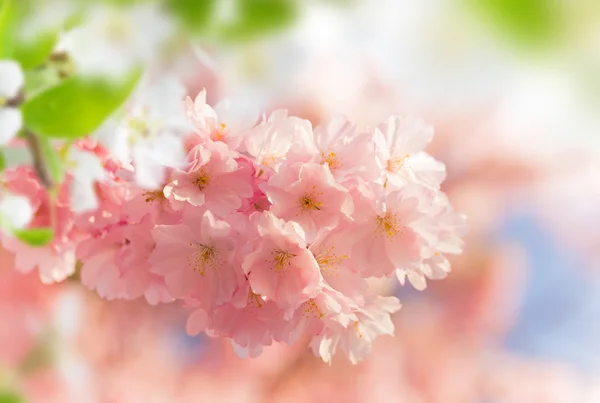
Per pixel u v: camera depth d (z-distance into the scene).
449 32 0.63
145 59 0.78
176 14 0.73
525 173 1.93
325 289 0.92
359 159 0.92
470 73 0.64
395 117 0.94
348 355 0.96
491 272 2.34
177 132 0.84
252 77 0.74
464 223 0.94
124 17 0.77
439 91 0.67
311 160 0.91
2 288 1.59
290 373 2.27
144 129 0.83
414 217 0.92
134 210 0.92
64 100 0.80
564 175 1.99
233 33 0.72
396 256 0.92
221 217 0.91
